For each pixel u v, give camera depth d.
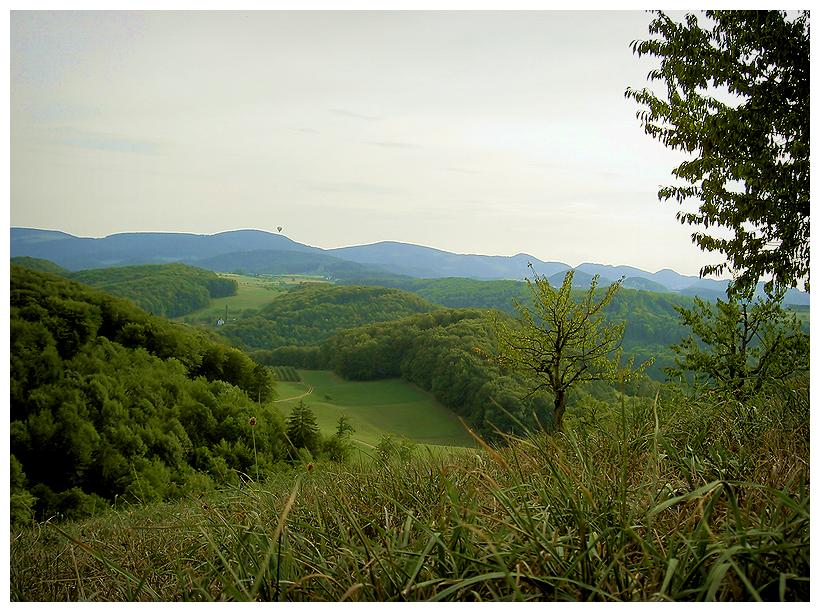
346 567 2.10
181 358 39.62
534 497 2.49
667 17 9.25
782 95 8.60
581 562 1.84
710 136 8.93
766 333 9.62
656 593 1.59
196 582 2.20
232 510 3.65
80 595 2.59
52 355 31.64
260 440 28.36
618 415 3.85
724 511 2.26
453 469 3.13
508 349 14.23
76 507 23.62
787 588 1.77
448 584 1.91
